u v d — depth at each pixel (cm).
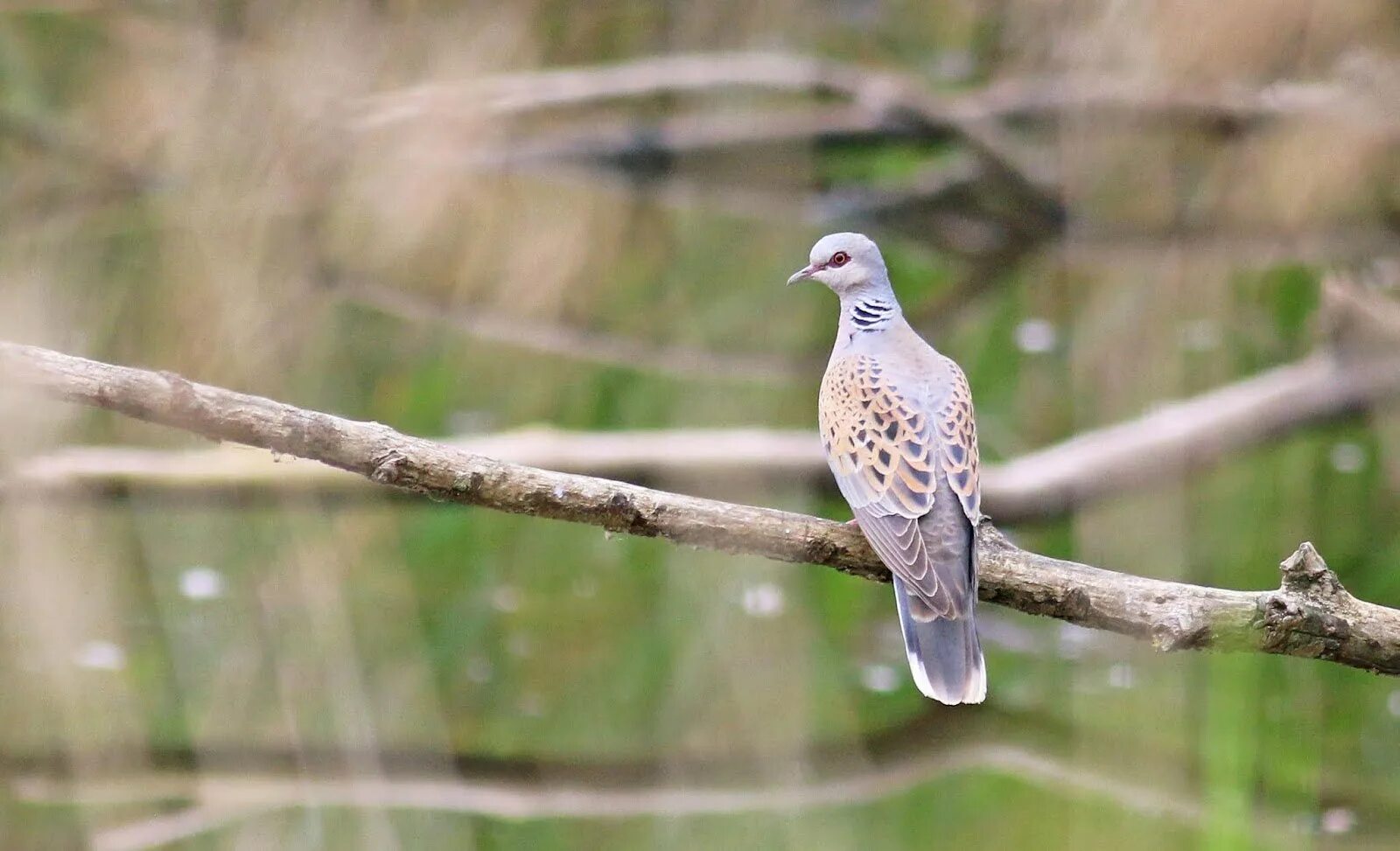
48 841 964
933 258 1758
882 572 703
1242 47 1548
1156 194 1644
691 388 1452
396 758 1042
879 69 1825
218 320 1421
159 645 1121
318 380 1448
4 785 1005
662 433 1216
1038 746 1053
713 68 1658
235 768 1024
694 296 1605
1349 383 1237
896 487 704
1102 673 1121
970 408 765
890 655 1176
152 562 1155
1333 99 1562
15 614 1109
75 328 1438
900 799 1009
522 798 1012
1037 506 1186
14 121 1557
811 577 1183
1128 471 1194
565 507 654
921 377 768
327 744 1057
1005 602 684
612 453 1167
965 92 1761
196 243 1441
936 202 1758
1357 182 1586
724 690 1107
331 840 968
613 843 970
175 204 1477
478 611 1212
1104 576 670
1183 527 1195
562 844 970
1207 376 1462
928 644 663
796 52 1819
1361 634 638
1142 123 1608
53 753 1034
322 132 1517
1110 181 1650
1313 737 1005
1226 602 645
